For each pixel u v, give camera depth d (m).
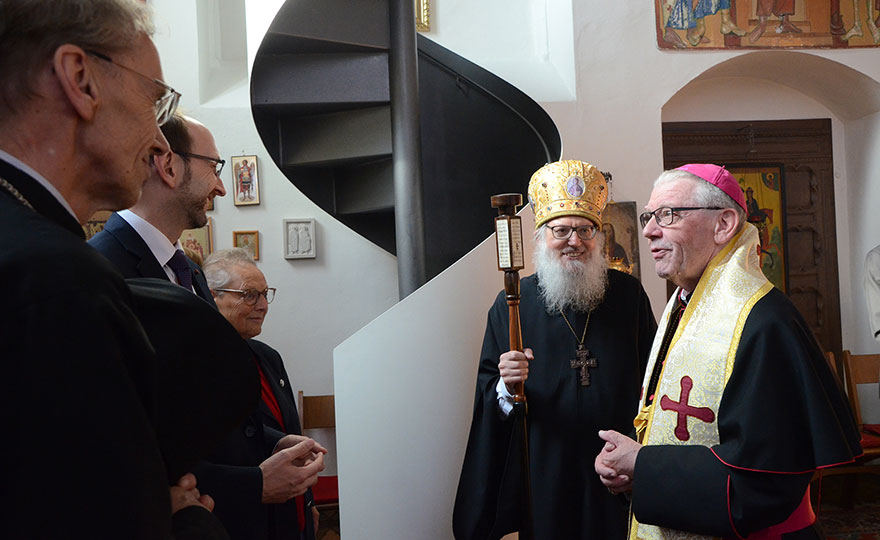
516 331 2.49
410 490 3.08
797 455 1.63
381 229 4.84
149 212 1.80
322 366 5.03
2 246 0.67
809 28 4.94
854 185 5.73
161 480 0.70
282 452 1.77
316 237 5.05
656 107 4.68
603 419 2.62
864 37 5.00
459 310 3.19
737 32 4.83
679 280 1.98
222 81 5.17
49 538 0.62
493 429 2.76
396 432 3.09
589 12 4.68
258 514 1.70
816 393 1.63
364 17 3.69
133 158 0.90
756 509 1.61
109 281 0.71
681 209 1.90
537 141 4.66
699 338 1.82
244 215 5.00
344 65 3.81
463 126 4.55
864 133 5.59
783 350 1.69
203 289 2.00
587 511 2.55
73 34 0.80
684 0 4.76
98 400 0.65
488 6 5.30
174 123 1.81
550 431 2.63
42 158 0.80
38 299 0.65
